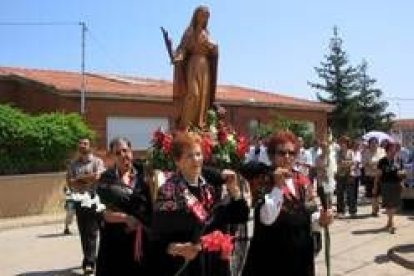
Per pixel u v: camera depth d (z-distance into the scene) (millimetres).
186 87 12383
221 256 5141
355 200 17703
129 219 5605
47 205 20156
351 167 17500
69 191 11008
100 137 26125
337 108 57438
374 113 58906
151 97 27875
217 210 4992
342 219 17031
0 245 14344
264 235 5684
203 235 4906
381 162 14953
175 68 12570
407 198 18844
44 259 12492
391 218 14828
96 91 25891
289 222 5637
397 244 13133
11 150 19797
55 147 20719
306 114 37812
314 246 6031
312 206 5828
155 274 4965
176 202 4918
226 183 5195
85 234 10703
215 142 10172
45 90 25578
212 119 12398
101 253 6629
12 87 26297
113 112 26703
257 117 33938
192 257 4812
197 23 12438
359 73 58562
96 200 9516
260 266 5684
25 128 19938
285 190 5695
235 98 32812
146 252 5199
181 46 12523
